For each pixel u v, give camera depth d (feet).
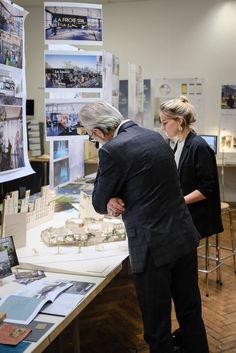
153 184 5.45
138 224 5.46
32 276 5.78
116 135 5.80
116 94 12.74
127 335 8.60
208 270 11.19
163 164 5.58
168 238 5.45
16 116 7.56
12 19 7.27
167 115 7.71
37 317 4.51
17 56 7.52
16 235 6.85
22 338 4.03
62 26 9.58
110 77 11.52
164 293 5.57
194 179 7.76
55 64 9.57
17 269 6.10
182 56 21.97
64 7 9.52
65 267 6.03
